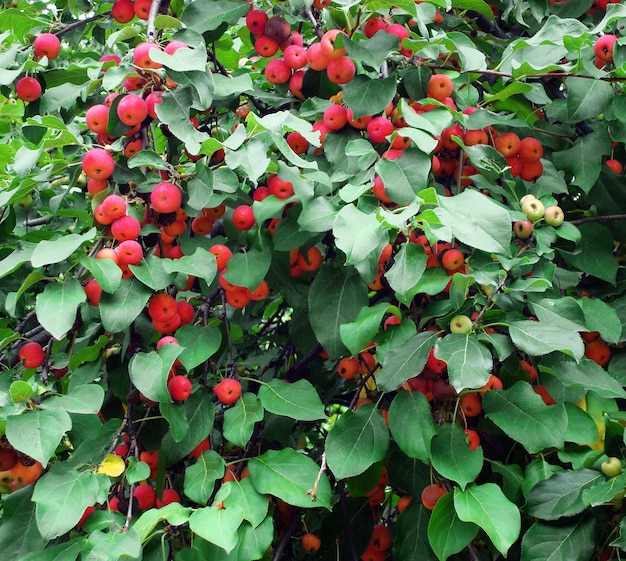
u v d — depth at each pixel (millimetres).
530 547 538
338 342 609
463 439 549
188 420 602
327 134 643
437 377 591
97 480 509
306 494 550
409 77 625
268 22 676
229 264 616
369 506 664
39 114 676
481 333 547
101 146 627
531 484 563
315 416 590
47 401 511
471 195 525
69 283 528
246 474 651
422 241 600
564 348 508
